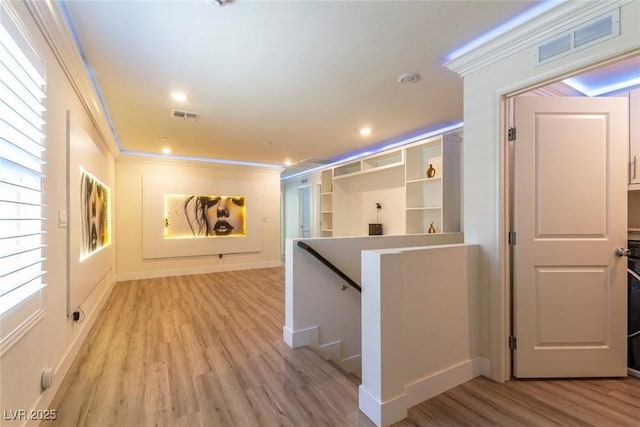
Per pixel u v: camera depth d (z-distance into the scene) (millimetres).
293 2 1779
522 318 2225
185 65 2486
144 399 1976
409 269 1949
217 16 1895
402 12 1885
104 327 3305
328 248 2947
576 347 2223
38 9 1611
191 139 4789
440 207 4273
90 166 3240
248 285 5379
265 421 1765
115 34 2057
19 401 1497
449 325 2164
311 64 2506
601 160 2230
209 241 6613
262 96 3123
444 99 3244
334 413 1839
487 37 2166
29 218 1459
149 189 6020
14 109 1344
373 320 1782
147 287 5215
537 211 2230
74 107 2529
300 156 6203
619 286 2223
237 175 6980
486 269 2301
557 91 2740
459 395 2047
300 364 2451
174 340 2947
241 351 2697
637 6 1596
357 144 5195
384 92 3066
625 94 2604
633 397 1993
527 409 1880
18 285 1392
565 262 2221
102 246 4133
